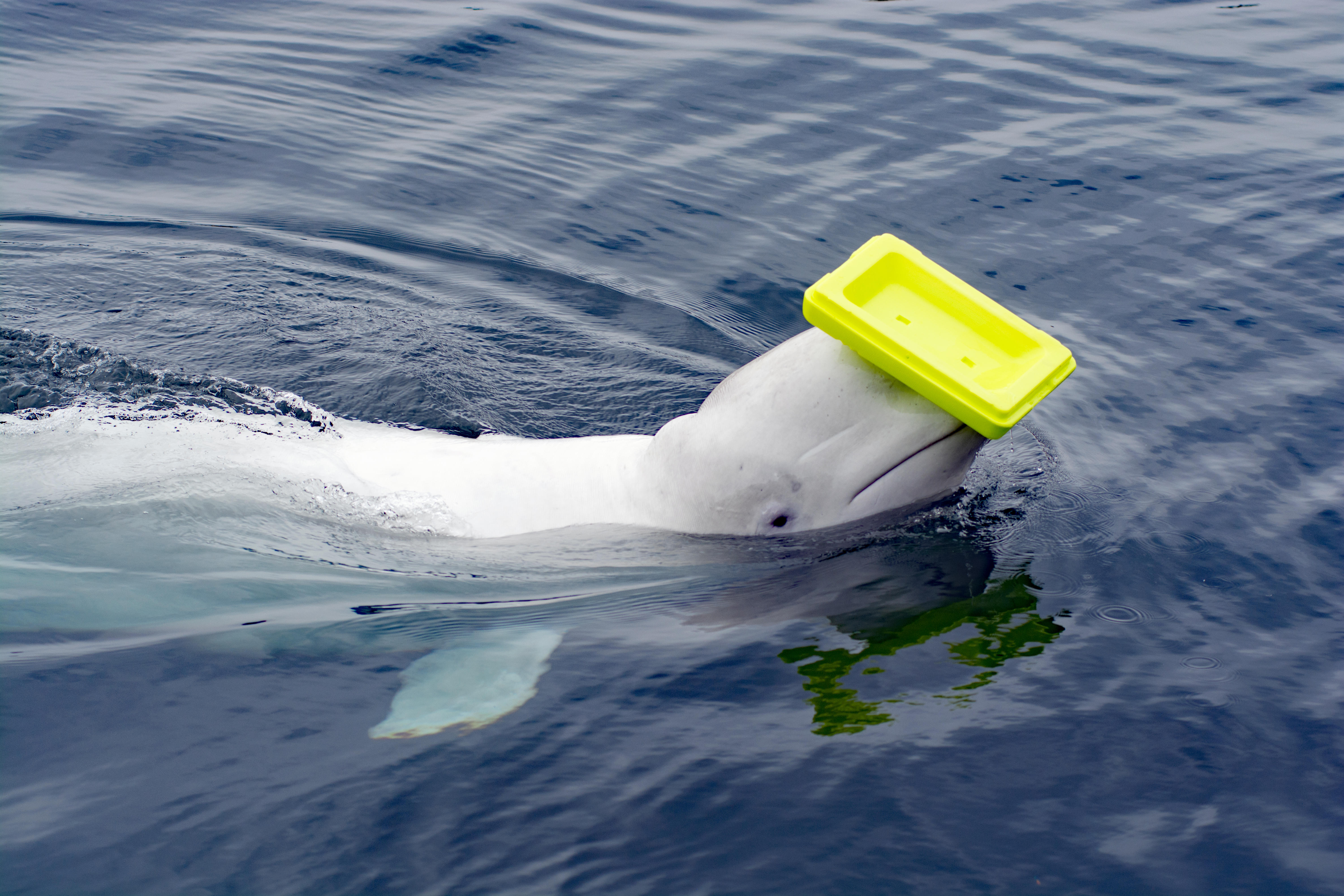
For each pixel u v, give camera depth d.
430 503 5.79
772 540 5.41
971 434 5.16
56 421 6.16
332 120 11.53
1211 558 5.55
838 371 5.15
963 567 5.37
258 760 4.09
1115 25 13.68
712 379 7.87
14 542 5.30
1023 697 4.47
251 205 9.98
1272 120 11.36
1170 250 9.23
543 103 11.99
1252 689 4.55
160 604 5.06
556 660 4.75
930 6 14.34
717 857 3.68
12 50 12.18
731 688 4.52
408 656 4.78
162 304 8.25
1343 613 5.11
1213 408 7.14
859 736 4.23
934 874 3.63
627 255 9.55
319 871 3.61
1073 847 3.75
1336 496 6.11
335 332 8.12
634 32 13.61
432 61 12.80
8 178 9.94
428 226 9.89
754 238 9.73
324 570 5.44
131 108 11.34
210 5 13.91
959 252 9.30
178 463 5.88
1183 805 3.94
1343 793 4.01
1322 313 8.25
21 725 4.22
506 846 3.71
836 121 11.55
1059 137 11.10
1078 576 5.36
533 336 8.34
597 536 5.67
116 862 3.61
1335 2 14.20
